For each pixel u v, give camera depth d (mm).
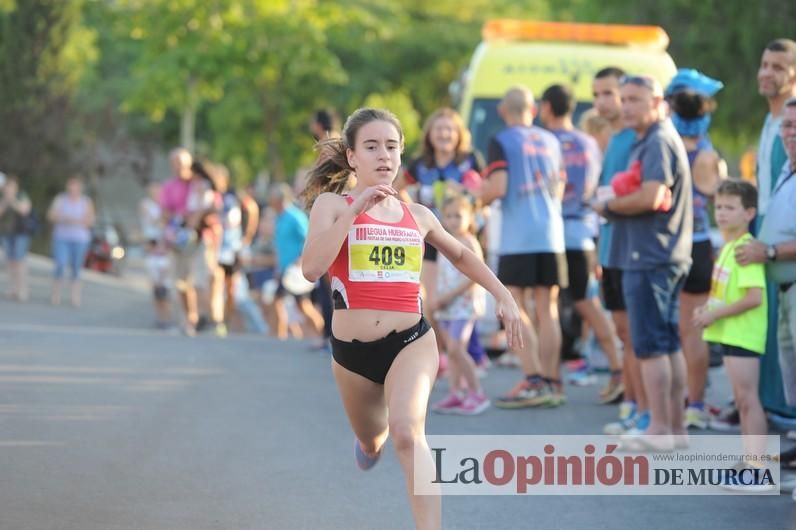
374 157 15555
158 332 42594
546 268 26953
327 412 26188
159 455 21672
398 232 15484
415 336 15391
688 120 25422
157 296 48656
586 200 28875
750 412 20172
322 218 15367
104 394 27594
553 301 27562
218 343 38812
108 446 22250
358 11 82875
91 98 108562
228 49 69812
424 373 15156
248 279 49469
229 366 33000
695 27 64875
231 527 17391
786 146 20188
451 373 26812
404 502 18859
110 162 114500
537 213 26859
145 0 70125
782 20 62250
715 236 38344
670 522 18016
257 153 97938
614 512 18547
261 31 70875
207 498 18891
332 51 96438
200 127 119500
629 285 22250
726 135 69188
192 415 25484
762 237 20719
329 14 74688
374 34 80688
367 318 15297
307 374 31859
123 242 96625
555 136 29141
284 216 43594
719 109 65375
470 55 101125
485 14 105500
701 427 24891
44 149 79562
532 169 26922
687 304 25172
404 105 99750
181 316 43344
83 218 56188
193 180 43250
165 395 27812
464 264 15867
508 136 27062
